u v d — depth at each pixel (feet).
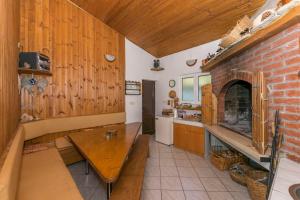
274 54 5.43
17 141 5.61
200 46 13.65
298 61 4.55
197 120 12.71
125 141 7.97
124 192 5.18
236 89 9.95
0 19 4.66
